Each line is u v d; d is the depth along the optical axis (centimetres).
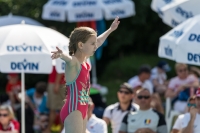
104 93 3219
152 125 1697
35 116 2350
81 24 2920
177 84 2358
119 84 3656
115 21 1207
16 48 1583
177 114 2164
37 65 1577
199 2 1692
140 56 3966
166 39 1514
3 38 1609
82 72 1093
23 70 1573
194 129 1596
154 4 1886
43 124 2342
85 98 1109
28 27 1664
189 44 1405
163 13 1833
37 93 2495
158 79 2728
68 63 1065
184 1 1705
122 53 4097
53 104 2308
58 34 1725
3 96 2580
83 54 1102
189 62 1402
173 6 1727
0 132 1916
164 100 2836
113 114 1855
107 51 3972
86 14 2703
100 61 4006
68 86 1104
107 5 2709
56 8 2755
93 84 3016
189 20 1491
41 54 1577
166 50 1514
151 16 3878
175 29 1511
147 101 1712
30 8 3694
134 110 1839
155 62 3797
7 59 1562
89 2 2702
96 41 1107
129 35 3862
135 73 3759
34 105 2494
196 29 1426
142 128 1695
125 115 1750
